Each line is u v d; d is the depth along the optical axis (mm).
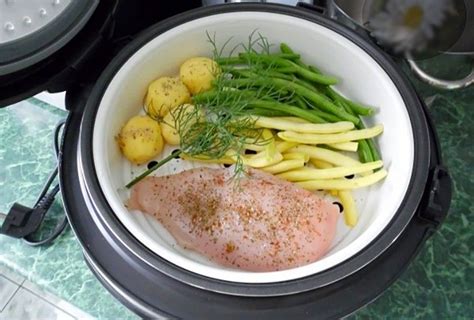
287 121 546
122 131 533
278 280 441
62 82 508
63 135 506
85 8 489
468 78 603
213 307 441
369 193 535
